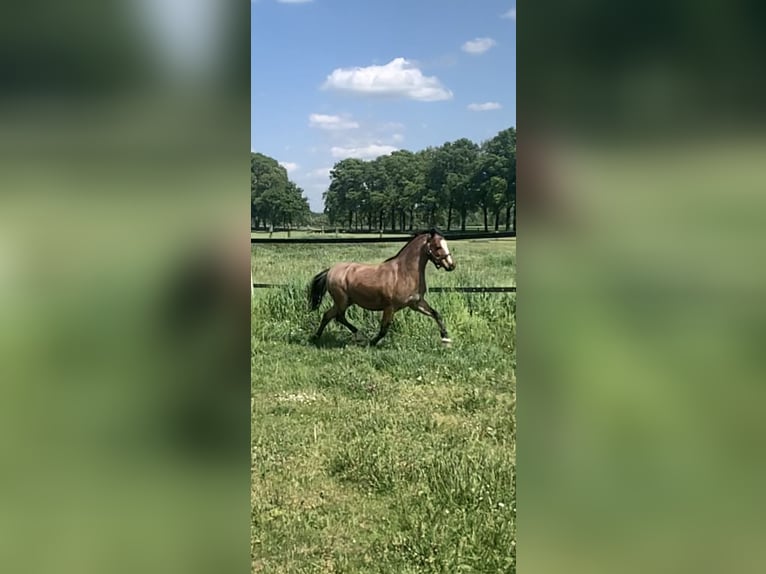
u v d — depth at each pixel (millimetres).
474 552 3537
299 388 6859
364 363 7738
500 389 6680
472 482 4211
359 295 8719
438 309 9000
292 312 9195
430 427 5535
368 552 3598
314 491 4348
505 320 8781
